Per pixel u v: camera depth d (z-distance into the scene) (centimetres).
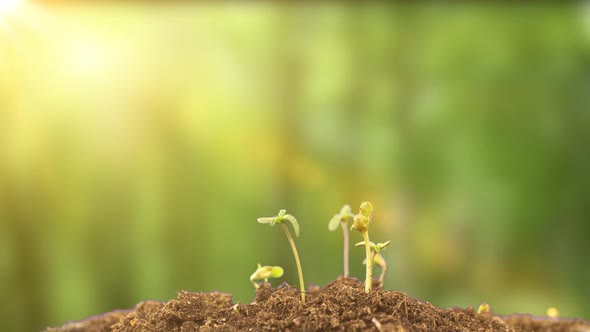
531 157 1271
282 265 1406
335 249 1442
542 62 1265
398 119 1368
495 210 1302
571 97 1262
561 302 1247
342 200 1448
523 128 1282
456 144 1320
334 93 1411
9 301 1116
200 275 1388
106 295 1270
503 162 1284
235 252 1429
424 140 1344
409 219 1346
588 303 1233
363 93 1396
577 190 1262
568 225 1273
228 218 1453
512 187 1284
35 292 1138
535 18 1248
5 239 1137
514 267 1299
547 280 1276
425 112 1334
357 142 1436
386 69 1374
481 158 1292
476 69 1291
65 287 1200
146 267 1333
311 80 1442
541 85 1270
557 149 1268
